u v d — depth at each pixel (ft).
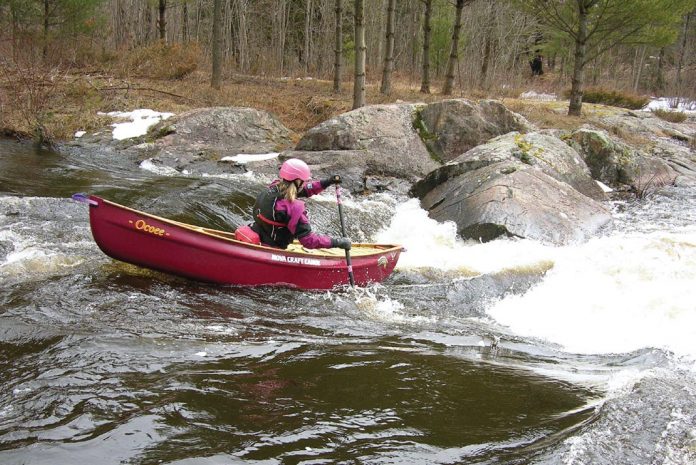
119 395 11.66
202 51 78.48
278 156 43.11
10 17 60.54
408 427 11.07
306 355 14.49
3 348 13.69
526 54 119.65
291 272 20.27
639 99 82.53
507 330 18.25
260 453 9.91
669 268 22.71
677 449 10.21
